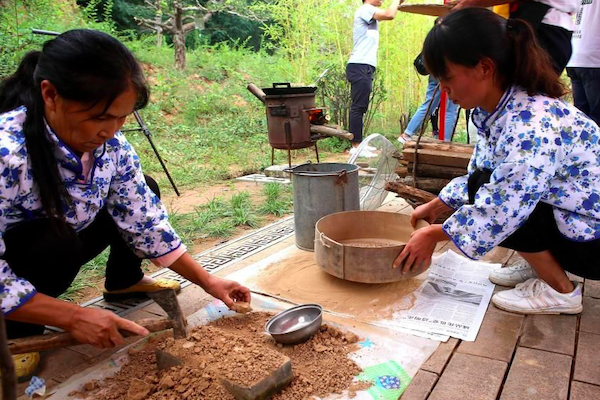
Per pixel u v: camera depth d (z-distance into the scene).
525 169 1.65
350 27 7.89
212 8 9.16
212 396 1.41
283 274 2.41
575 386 1.48
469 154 2.79
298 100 4.48
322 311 1.99
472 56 1.60
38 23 6.56
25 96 1.35
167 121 6.74
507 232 1.73
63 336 1.39
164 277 2.44
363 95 5.77
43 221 1.52
